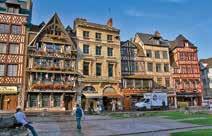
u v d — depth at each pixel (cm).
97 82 3500
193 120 1919
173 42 4878
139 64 4075
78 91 3309
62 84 3194
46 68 3122
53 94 3125
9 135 1150
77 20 3581
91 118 2161
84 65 3472
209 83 5406
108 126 1589
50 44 3244
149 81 4044
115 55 3766
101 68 3606
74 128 1476
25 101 2923
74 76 3306
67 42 3353
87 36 3588
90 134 1227
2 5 3156
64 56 3288
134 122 1844
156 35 4384
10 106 2848
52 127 1526
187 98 4428
